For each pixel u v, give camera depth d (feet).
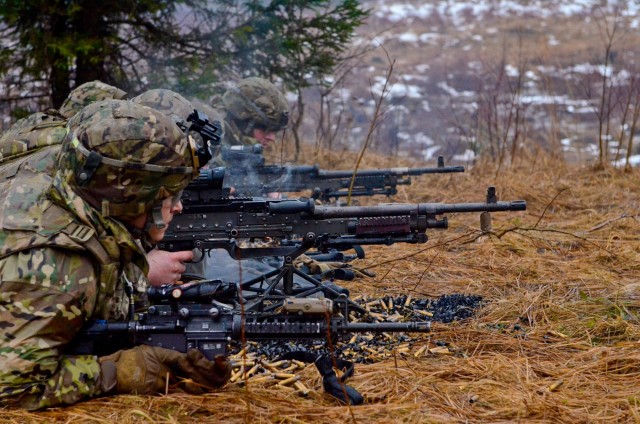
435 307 24.64
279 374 18.81
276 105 33.42
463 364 19.77
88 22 40.27
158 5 39.81
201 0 42.83
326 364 17.70
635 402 17.46
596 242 31.71
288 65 44.80
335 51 45.70
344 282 27.27
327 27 43.39
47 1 38.37
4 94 42.42
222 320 17.30
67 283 16.11
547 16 121.90
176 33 42.55
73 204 16.38
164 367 17.13
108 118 16.47
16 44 40.70
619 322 22.45
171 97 24.38
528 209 38.14
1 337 15.84
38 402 16.25
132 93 42.57
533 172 44.83
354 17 43.37
